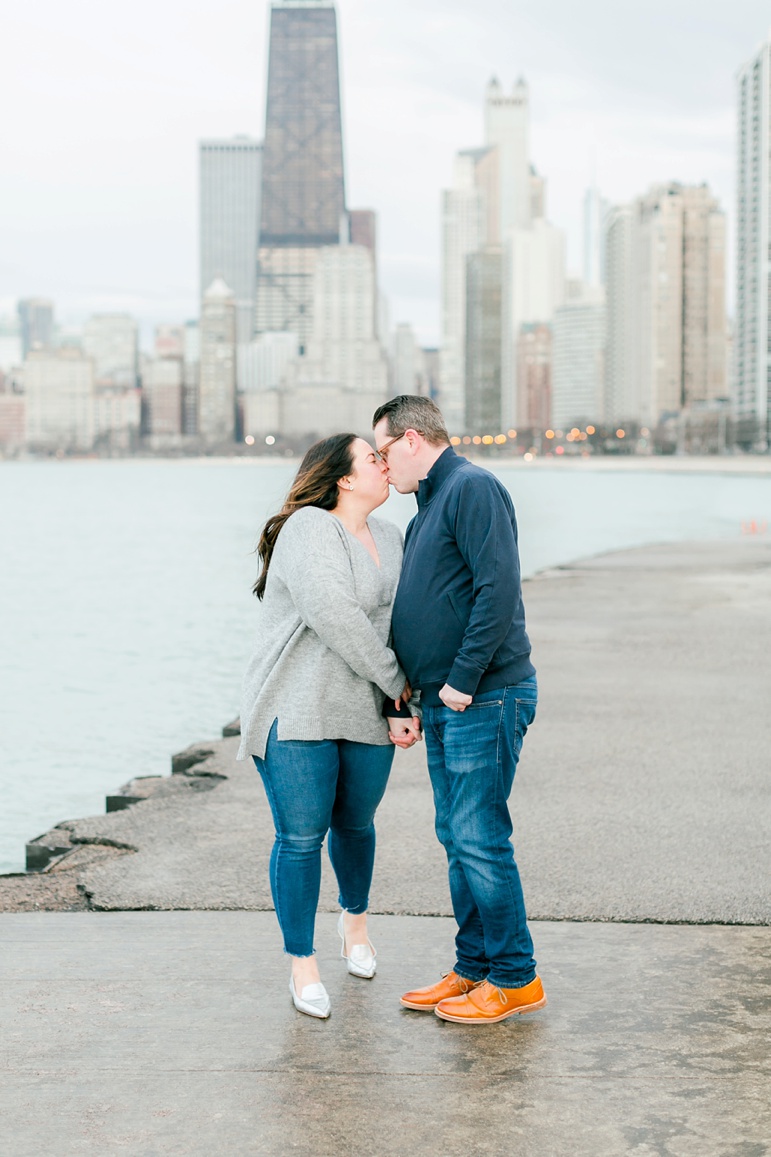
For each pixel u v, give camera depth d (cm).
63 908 505
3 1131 314
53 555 4344
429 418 395
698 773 733
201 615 2467
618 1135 311
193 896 514
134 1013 389
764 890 512
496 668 383
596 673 1112
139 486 14825
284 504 410
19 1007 394
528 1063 353
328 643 383
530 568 3209
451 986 396
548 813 643
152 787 742
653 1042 365
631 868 545
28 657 1903
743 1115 321
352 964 424
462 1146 306
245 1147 307
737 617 1516
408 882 528
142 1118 321
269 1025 380
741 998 399
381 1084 340
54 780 1144
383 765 407
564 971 425
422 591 385
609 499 8494
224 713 1459
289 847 393
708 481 14388
